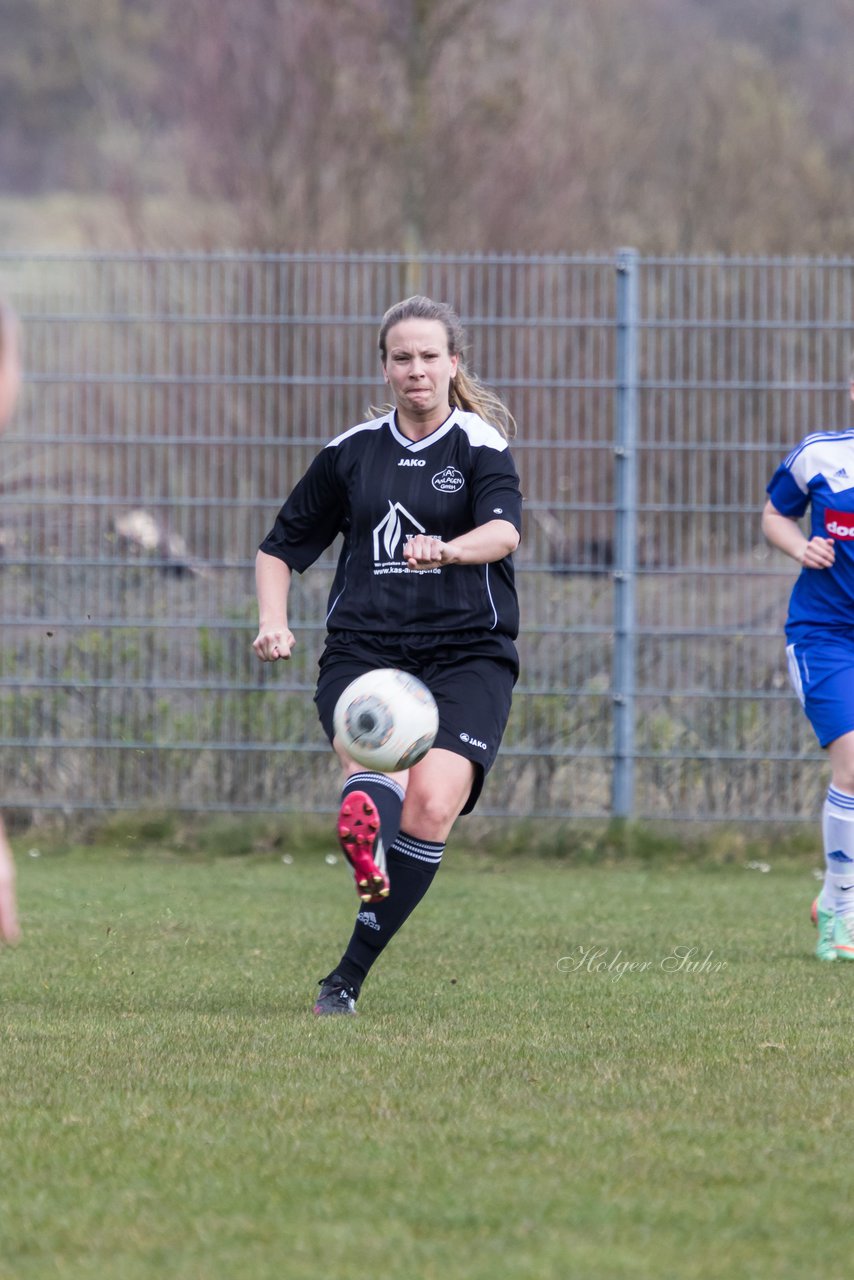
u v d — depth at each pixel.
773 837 35.56
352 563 18.42
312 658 36.00
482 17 69.69
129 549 36.09
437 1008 18.81
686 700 35.50
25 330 36.06
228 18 77.06
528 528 35.47
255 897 30.02
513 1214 11.01
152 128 97.25
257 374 35.84
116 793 36.41
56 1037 16.92
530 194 79.38
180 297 35.94
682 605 35.38
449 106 73.81
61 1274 9.88
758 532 35.31
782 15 120.31
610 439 35.38
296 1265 10.03
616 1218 10.92
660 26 108.12
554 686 35.53
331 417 35.75
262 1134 13.01
